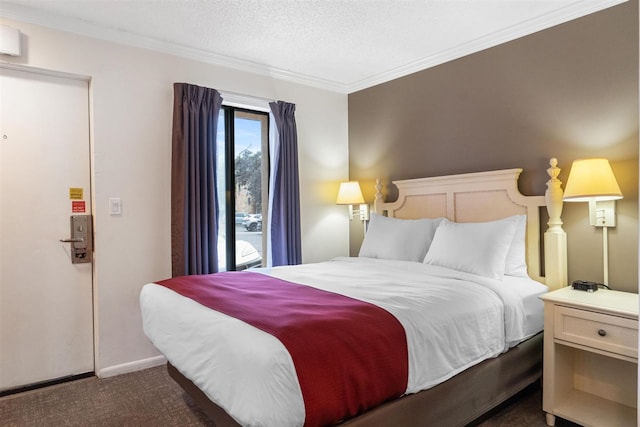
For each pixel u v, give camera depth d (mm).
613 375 2264
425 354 1705
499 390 2086
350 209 4219
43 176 2660
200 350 1645
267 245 3742
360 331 1539
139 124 2947
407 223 3232
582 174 2262
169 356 1906
